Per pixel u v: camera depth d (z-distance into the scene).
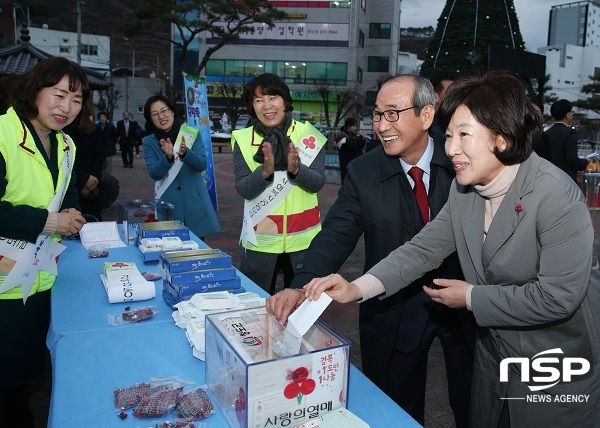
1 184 1.96
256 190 2.61
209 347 1.38
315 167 2.76
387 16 48.59
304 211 2.79
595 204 6.41
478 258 1.45
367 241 2.03
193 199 3.79
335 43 44.69
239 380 1.18
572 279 1.25
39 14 92.62
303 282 1.77
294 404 1.21
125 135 15.76
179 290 1.95
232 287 2.05
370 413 1.32
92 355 1.58
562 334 1.38
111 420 1.24
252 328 1.44
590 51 64.06
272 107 2.72
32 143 2.07
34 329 2.20
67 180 2.27
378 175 1.96
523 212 1.31
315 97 44.97
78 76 2.11
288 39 45.00
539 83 9.83
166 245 2.68
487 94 1.26
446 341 2.11
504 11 12.10
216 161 20.88
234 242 6.19
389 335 2.00
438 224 1.67
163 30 78.81
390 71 49.34
